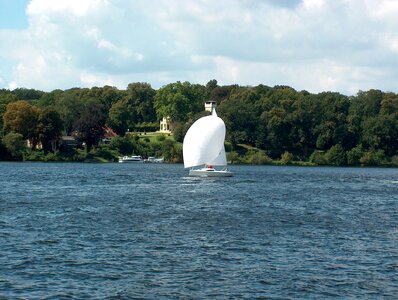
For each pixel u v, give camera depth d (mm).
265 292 44469
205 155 163000
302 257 55344
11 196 106875
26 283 46031
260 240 63281
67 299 42438
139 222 75125
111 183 143625
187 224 73812
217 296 43438
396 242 63719
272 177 178500
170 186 135250
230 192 120750
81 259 53531
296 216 83250
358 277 48719
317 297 43531
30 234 65312
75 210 86750
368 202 106688
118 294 43656
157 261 53062
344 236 66875
